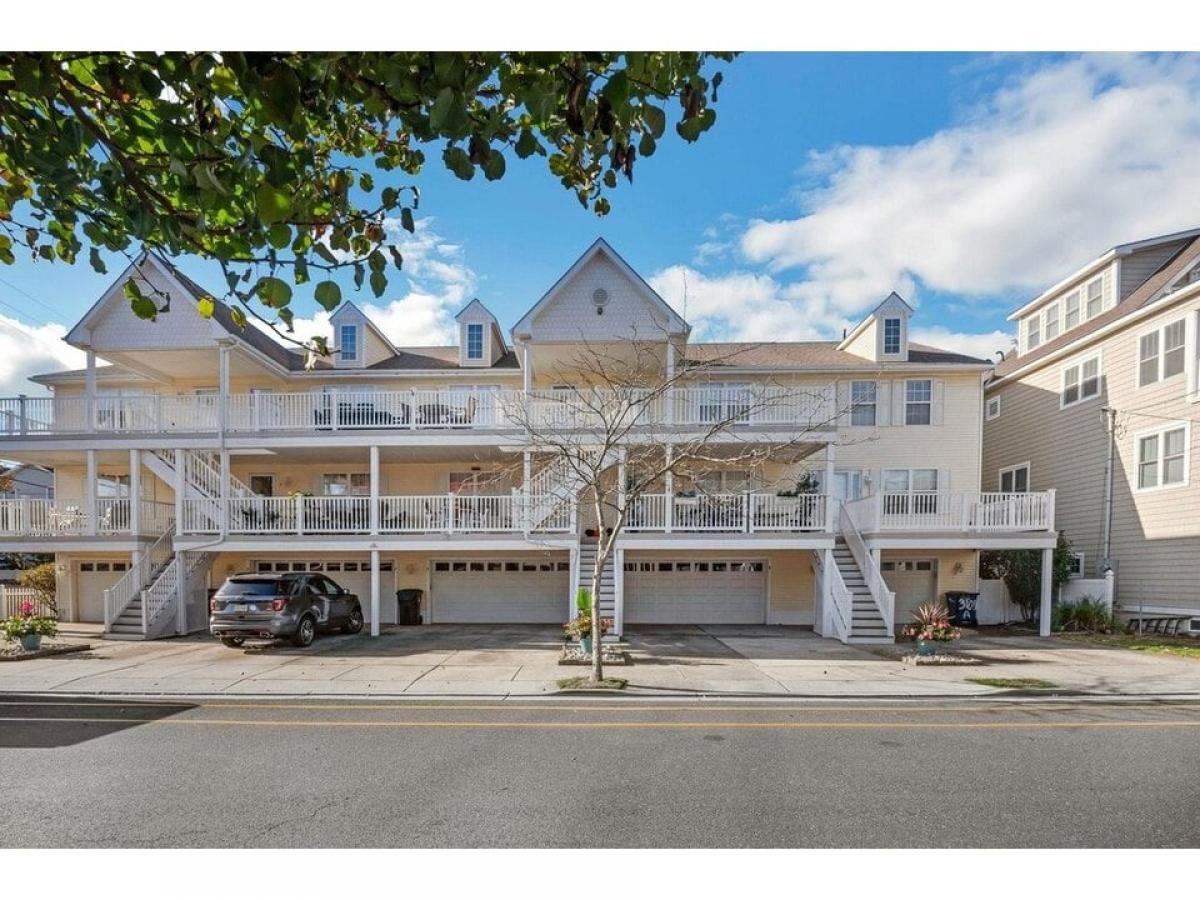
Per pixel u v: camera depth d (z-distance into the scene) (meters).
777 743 6.72
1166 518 16.12
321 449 16.66
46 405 17.06
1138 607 16.81
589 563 16.19
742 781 5.61
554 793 5.35
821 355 20.14
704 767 5.98
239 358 17.52
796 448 16.53
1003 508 15.73
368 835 4.60
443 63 2.59
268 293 3.10
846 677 10.09
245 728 7.34
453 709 8.20
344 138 3.83
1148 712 8.12
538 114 2.84
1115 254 18.75
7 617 17.59
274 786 5.52
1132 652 12.80
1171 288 16.39
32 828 4.72
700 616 18.03
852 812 4.98
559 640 14.27
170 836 4.59
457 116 2.67
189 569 16.14
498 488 19.02
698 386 16.75
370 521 15.80
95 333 16.62
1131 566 17.12
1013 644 13.88
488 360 19.62
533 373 19.09
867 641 14.02
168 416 16.59
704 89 3.19
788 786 5.51
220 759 6.23
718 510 15.62
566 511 15.58
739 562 18.05
